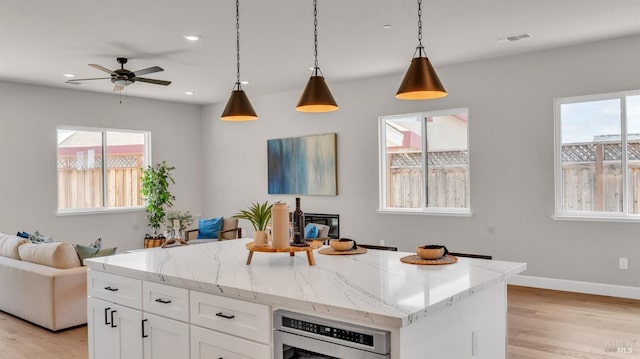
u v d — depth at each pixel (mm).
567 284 5375
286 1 3846
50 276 4320
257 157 8297
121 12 4047
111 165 8016
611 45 5086
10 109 6789
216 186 8930
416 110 6449
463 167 6211
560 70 5383
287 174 7844
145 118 8328
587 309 4672
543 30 4699
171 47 5117
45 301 4383
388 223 6738
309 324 1855
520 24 4496
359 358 1712
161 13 4086
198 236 7648
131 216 8148
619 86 5055
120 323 2723
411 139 6645
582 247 5281
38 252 4625
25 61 5629
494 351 2406
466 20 4363
